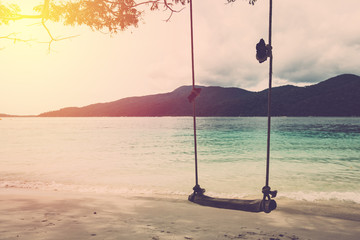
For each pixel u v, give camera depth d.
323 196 8.42
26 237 3.03
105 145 30.83
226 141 36.09
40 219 4.02
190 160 18.66
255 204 3.52
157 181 11.40
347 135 46.06
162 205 6.00
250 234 3.53
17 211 4.63
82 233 3.28
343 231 4.02
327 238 3.56
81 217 4.29
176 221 4.29
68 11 5.68
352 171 14.19
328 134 48.97
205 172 13.83
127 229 3.56
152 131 66.19
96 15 5.81
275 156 20.75
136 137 45.03
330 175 12.97
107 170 14.42
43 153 23.00
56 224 3.71
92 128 87.69
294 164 16.80
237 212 5.35
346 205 7.02
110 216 4.48
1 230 3.32
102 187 9.98
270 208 3.39
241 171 14.20
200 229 3.74
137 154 22.30
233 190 9.70
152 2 5.19
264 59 3.22
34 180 11.43
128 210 5.24
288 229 4.00
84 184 10.62
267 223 4.43
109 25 5.87
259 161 18.17
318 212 5.99
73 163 17.11
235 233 3.55
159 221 4.24
